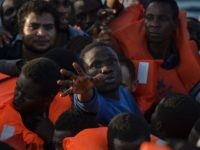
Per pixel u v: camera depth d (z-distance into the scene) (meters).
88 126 5.52
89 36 7.50
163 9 7.08
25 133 5.82
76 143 5.23
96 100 5.64
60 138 5.52
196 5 12.54
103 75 5.93
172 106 5.47
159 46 7.16
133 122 5.07
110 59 6.13
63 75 5.75
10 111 5.86
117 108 6.17
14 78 6.42
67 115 5.58
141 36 7.21
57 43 7.38
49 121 5.91
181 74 7.13
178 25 7.24
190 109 5.46
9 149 5.07
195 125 4.89
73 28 7.57
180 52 7.17
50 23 6.95
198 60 7.46
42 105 5.86
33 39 6.92
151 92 6.86
